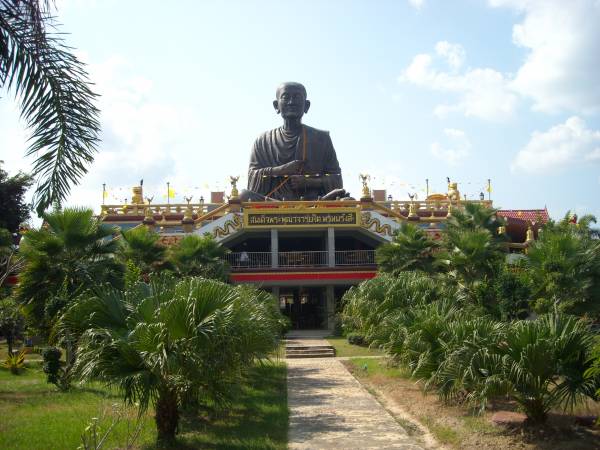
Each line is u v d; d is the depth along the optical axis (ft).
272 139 176.76
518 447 39.17
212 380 40.11
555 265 69.72
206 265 107.65
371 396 59.62
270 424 46.91
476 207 103.19
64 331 63.67
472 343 43.86
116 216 153.17
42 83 35.27
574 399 39.68
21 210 148.97
